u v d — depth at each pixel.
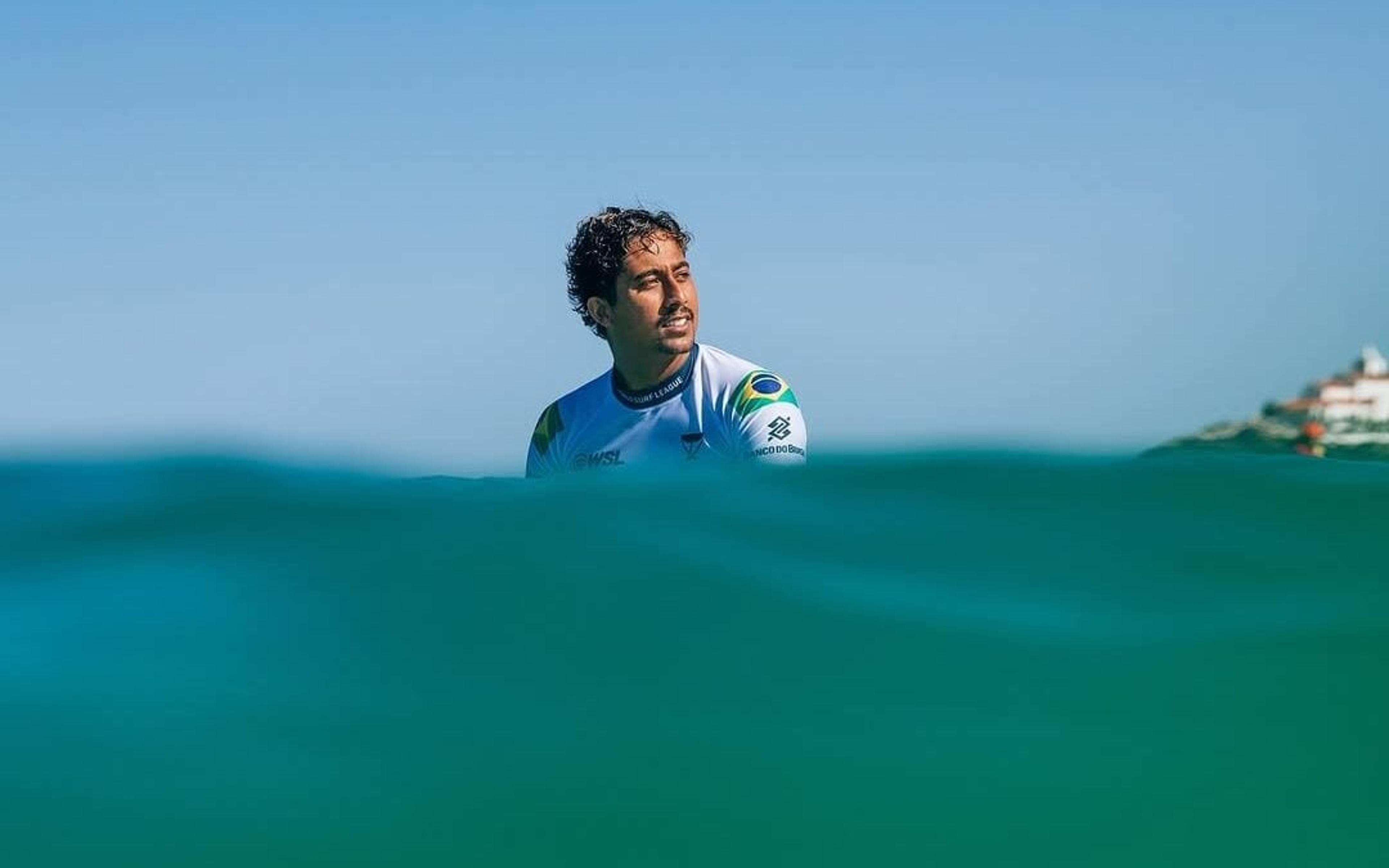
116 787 7.75
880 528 12.16
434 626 9.97
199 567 11.12
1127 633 10.05
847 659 9.41
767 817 7.59
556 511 12.38
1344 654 9.62
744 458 17.27
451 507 12.62
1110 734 8.48
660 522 12.20
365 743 8.31
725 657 9.44
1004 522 12.24
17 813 7.43
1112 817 7.57
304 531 12.09
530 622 9.97
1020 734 8.38
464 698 8.88
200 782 7.77
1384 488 13.73
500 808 7.62
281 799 7.65
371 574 10.94
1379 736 8.48
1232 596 10.61
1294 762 8.12
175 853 7.12
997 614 10.04
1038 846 7.28
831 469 14.03
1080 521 12.46
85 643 9.72
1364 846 7.36
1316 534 12.16
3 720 8.46
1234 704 8.77
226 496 13.18
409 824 7.43
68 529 12.30
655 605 10.38
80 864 6.89
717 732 8.43
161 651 9.55
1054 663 9.35
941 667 9.34
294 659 9.41
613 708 8.72
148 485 13.66
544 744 8.23
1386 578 11.12
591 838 7.27
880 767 7.99
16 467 14.07
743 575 10.83
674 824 7.42
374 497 13.12
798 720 8.61
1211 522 12.38
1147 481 13.76
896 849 7.14
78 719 8.49
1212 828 7.48
